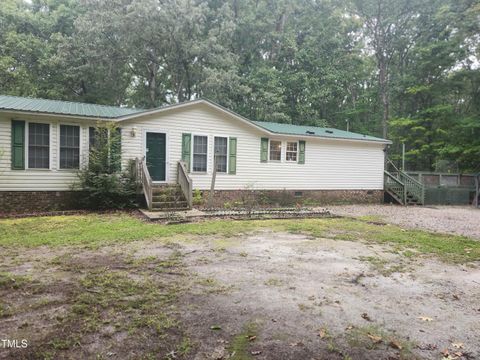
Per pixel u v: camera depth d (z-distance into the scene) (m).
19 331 2.97
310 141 16.22
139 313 3.39
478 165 22.72
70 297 3.74
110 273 4.59
